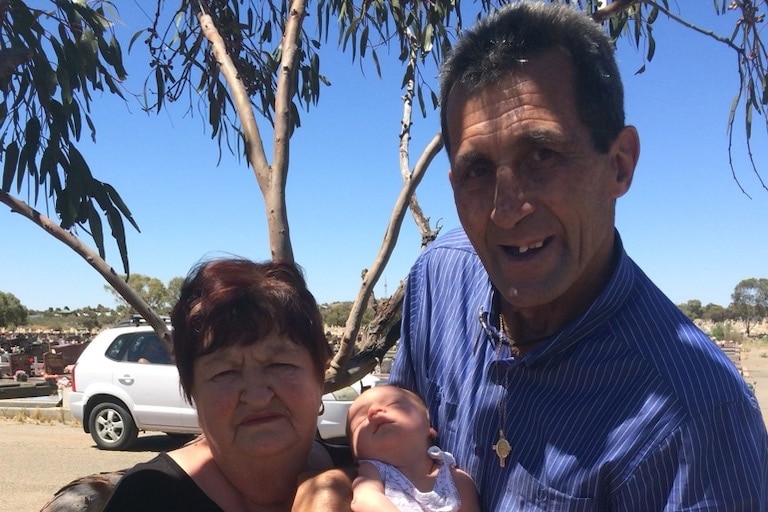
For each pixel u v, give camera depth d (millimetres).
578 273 1656
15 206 2283
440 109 1790
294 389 1771
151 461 1829
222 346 1742
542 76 1567
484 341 1938
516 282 1667
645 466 1493
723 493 1431
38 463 9031
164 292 30391
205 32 2693
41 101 2688
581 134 1577
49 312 64875
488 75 1593
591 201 1607
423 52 3295
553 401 1681
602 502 1561
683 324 1635
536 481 1646
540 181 1585
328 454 2029
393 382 2244
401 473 1782
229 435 1759
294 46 2455
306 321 1810
